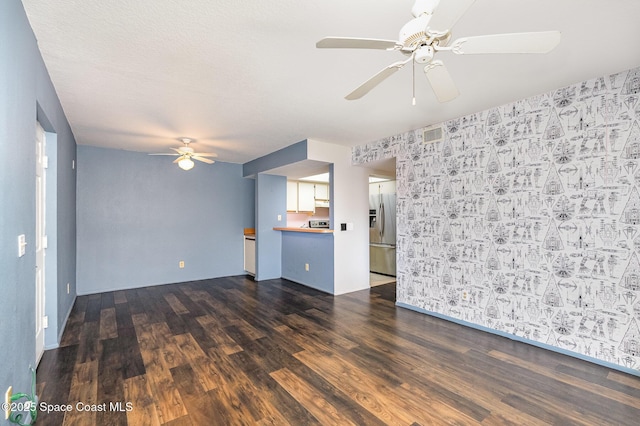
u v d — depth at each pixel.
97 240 4.48
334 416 1.68
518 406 1.78
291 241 5.39
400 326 3.09
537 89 2.51
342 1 1.47
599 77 2.30
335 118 3.21
